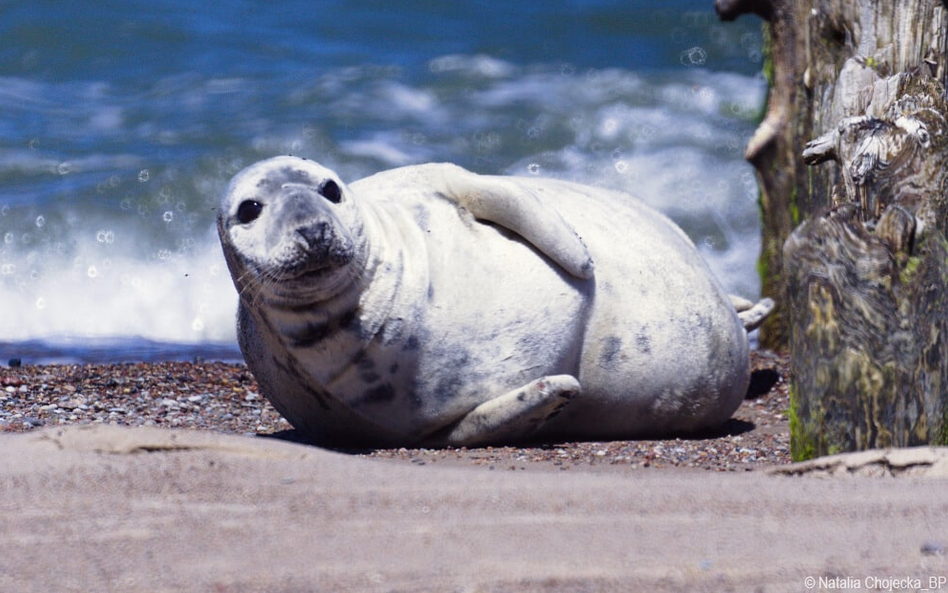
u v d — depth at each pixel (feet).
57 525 38.93
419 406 63.82
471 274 64.28
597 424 69.62
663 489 43.16
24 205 140.56
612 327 67.56
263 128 166.71
